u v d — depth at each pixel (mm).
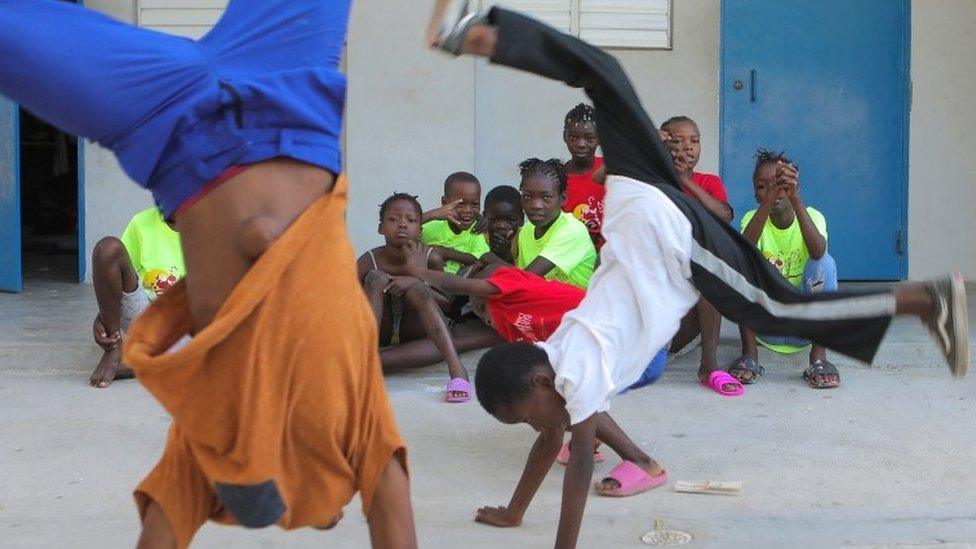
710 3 9141
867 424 5742
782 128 9180
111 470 5078
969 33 9172
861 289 3910
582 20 9148
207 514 3186
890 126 9211
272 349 2893
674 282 4016
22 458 5234
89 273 9344
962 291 3814
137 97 2844
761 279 3994
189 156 2896
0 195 8883
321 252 2951
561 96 9172
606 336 4016
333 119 3047
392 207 6395
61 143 12727
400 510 3154
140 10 9102
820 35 9117
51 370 6809
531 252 6598
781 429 5664
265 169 2938
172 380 2873
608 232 4094
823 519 4461
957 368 3877
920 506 4621
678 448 5371
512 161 9203
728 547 4195
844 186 9227
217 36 3029
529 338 5887
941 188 9266
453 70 8961
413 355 6555
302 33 3047
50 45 2773
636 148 3979
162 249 6500
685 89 9180
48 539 4273
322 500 3088
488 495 4797
